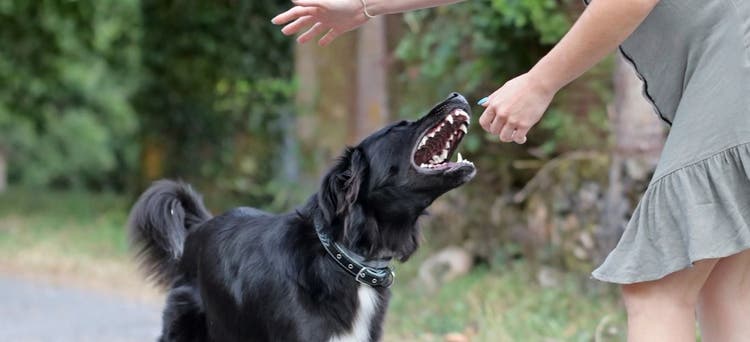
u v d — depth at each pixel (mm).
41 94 20125
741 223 3221
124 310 9211
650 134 7574
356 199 4336
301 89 11688
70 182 31000
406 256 4551
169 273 5613
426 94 10070
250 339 4617
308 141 11648
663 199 3346
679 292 3424
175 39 15703
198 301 5098
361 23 4211
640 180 7629
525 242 9242
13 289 10445
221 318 4781
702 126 3273
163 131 16250
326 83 11555
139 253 5758
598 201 8422
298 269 4410
